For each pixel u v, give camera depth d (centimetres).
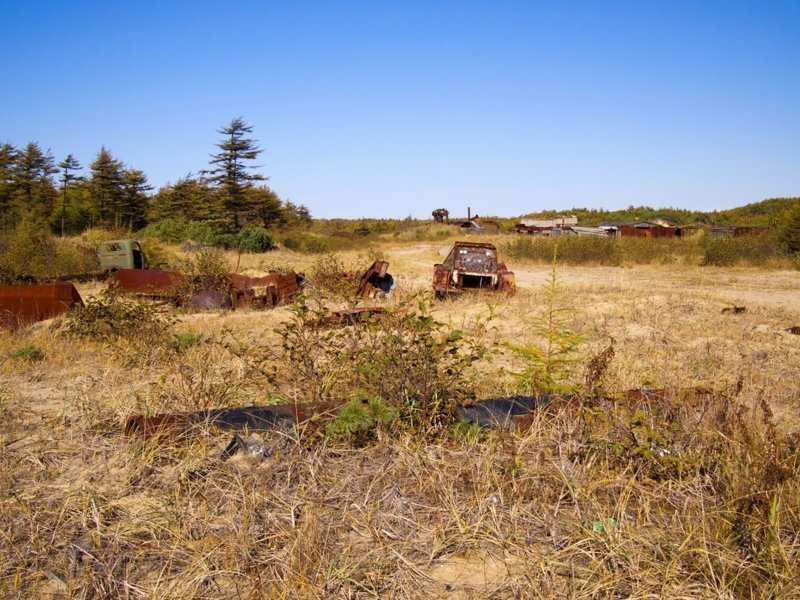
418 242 5322
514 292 1331
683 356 721
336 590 278
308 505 338
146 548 310
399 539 317
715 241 2789
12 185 4712
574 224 5494
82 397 531
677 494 353
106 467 392
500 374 593
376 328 491
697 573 284
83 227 4806
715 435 390
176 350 700
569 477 359
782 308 1151
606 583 276
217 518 332
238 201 4644
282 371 571
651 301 1190
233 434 416
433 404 430
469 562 302
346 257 3095
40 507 341
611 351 429
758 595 269
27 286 987
